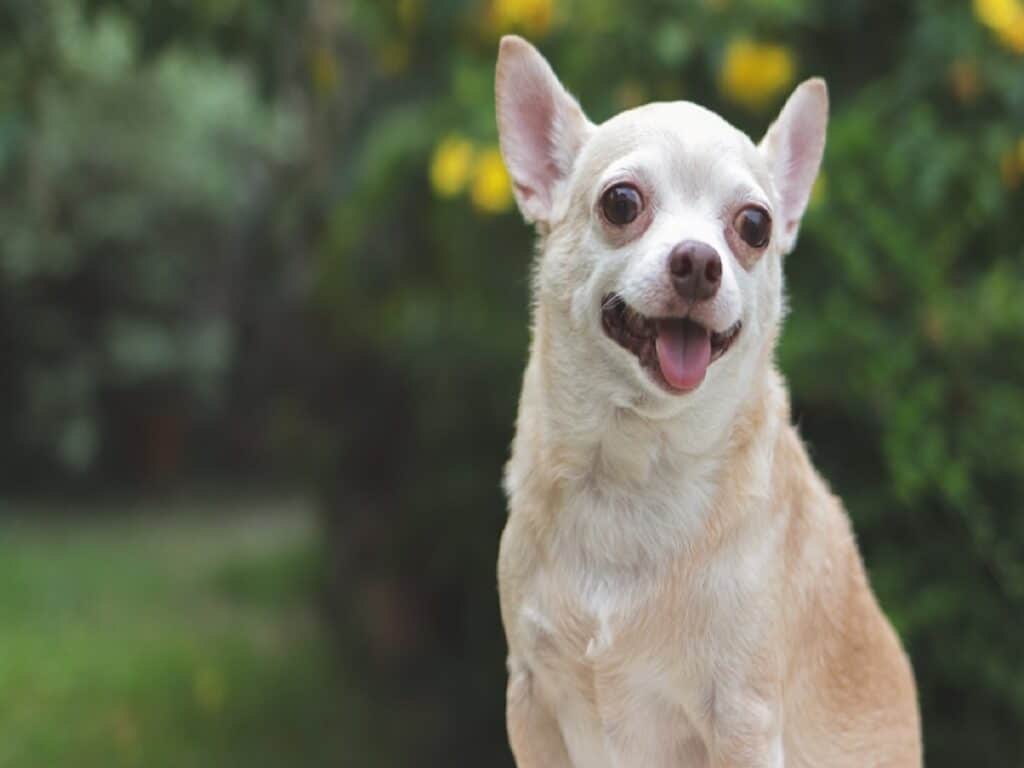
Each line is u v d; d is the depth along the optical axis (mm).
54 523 2623
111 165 2570
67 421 2697
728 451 680
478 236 1089
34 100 1107
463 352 1176
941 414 943
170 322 2795
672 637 678
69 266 2627
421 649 1523
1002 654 955
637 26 983
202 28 1101
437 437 1286
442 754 1330
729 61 954
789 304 972
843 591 736
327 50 1198
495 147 967
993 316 933
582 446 685
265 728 1390
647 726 695
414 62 1154
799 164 745
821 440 995
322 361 1602
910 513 959
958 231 969
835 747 740
